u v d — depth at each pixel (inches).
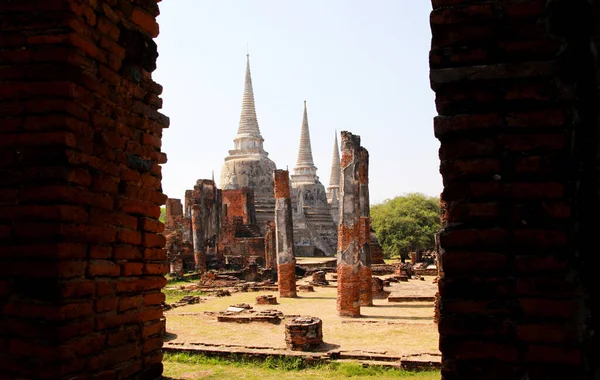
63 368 181.3
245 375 442.9
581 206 143.6
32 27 189.6
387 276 1441.9
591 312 139.8
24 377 182.4
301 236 2529.5
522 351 143.5
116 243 209.5
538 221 145.8
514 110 150.2
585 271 141.3
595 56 144.2
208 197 1881.2
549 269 143.4
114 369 203.8
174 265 1482.5
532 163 147.3
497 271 147.3
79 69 191.5
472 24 154.0
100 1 203.5
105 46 206.7
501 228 148.2
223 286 1294.3
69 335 183.9
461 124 153.0
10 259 185.2
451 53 155.2
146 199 229.0
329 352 494.3
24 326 182.4
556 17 148.0
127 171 218.1
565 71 146.9
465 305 148.3
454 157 153.8
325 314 796.6
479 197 150.9
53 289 180.5
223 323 709.9
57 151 185.3
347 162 778.8
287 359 481.7
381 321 700.7
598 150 142.3
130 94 223.3
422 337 593.0
